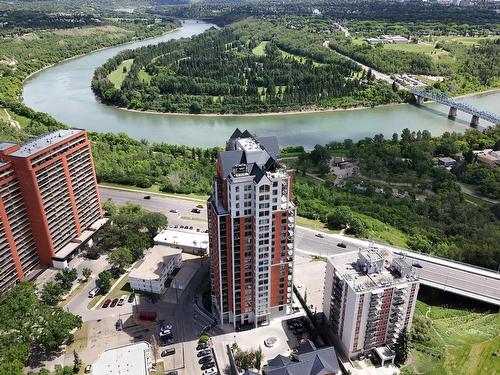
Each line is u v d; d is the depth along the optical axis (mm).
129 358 174750
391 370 179500
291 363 163000
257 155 177375
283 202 180750
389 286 173875
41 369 170750
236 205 172875
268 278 191375
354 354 185000
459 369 181375
